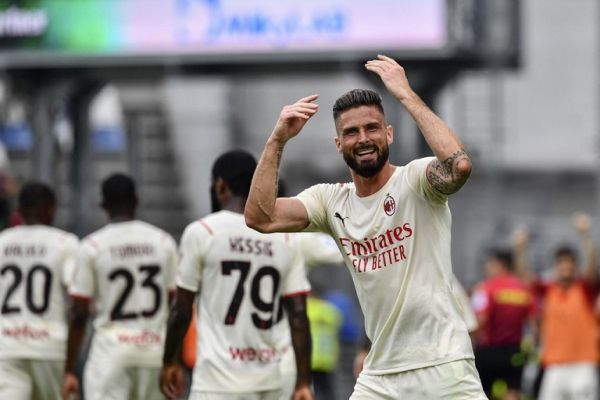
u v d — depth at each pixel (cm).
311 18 7612
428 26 7538
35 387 3669
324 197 2412
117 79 8025
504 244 8444
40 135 7981
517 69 7744
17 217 4166
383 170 2350
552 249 9112
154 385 3475
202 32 7694
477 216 9169
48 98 7969
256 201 2356
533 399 5650
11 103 9062
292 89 9894
